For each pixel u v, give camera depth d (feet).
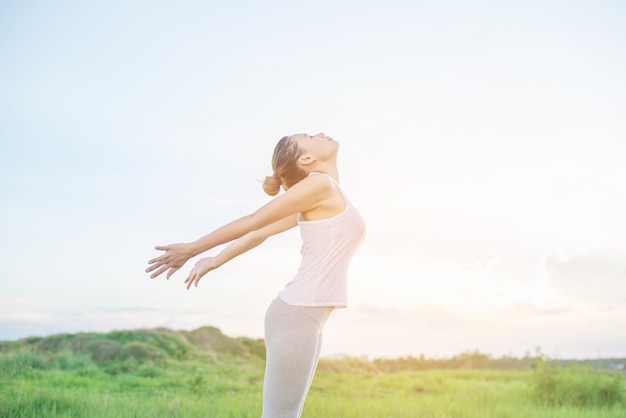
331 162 7.34
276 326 6.53
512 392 20.93
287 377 6.38
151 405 15.87
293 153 7.21
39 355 24.98
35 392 15.81
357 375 25.27
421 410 16.72
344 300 6.70
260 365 27.66
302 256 6.88
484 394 20.49
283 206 6.55
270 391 6.44
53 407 14.57
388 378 24.50
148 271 6.55
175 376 23.02
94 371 23.39
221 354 29.14
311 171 7.22
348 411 16.05
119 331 29.66
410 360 28.63
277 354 6.42
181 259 6.56
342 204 6.77
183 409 15.51
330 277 6.60
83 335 27.99
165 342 28.78
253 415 14.97
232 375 24.02
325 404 16.78
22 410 14.47
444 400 18.28
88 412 14.90
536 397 19.83
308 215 6.81
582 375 20.27
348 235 6.72
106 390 18.51
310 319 6.49
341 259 6.68
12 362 23.27
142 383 21.22
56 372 22.81
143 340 28.66
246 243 7.55
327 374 25.07
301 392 6.46
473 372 26.30
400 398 18.89
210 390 19.84
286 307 6.54
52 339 27.55
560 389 19.56
